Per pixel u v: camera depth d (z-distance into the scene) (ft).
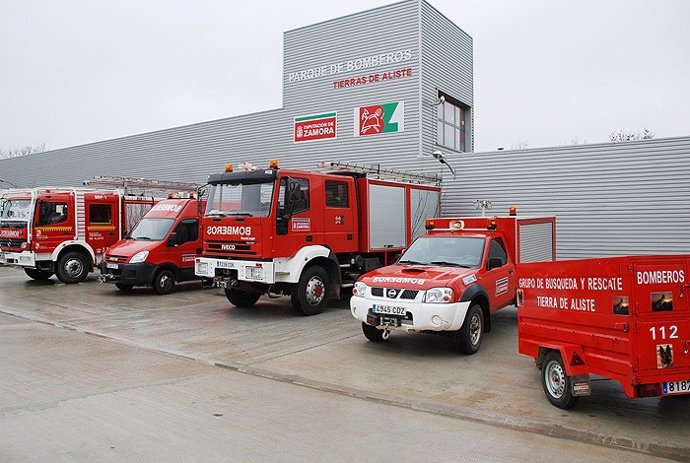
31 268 57.36
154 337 32.27
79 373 24.36
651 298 17.20
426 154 64.39
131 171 94.32
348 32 69.10
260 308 42.91
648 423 18.39
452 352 28.78
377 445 16.48
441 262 31.22
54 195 56.49
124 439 16.61
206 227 39.88
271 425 18.11
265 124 76.43
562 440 17.20
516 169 55.52
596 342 18.37
